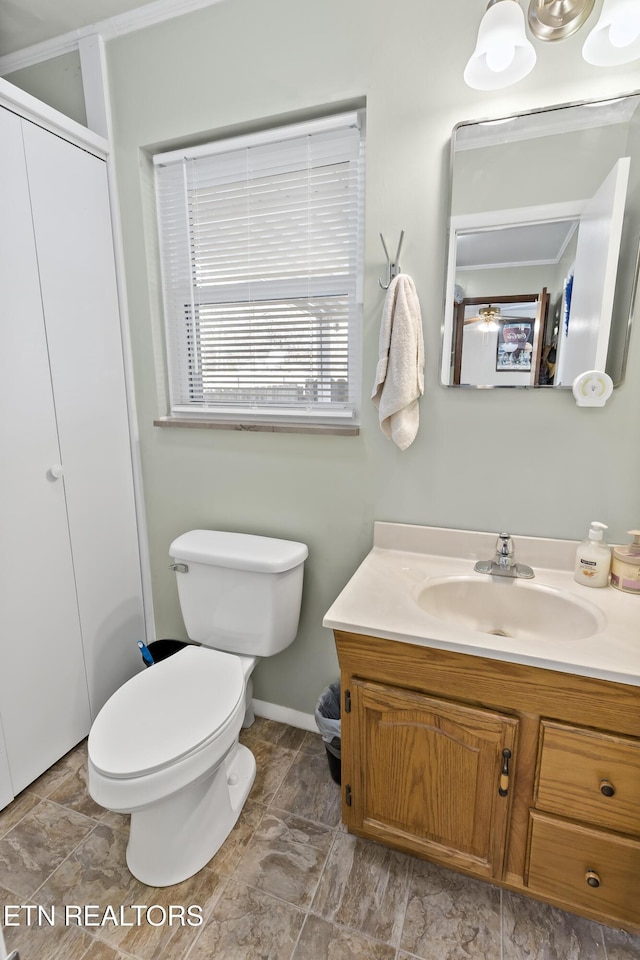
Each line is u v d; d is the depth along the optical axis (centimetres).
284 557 151
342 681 117
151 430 182
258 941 112
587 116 113
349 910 118
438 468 143
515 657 97
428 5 121
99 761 110
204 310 170
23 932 114
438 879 125
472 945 111
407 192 131
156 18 148
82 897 122
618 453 126
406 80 126
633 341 120
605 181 115
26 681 151
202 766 116
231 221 159
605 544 127
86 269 159
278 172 149
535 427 132
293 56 136
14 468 141
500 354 130
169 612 198
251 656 162
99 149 159
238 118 146
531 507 137
